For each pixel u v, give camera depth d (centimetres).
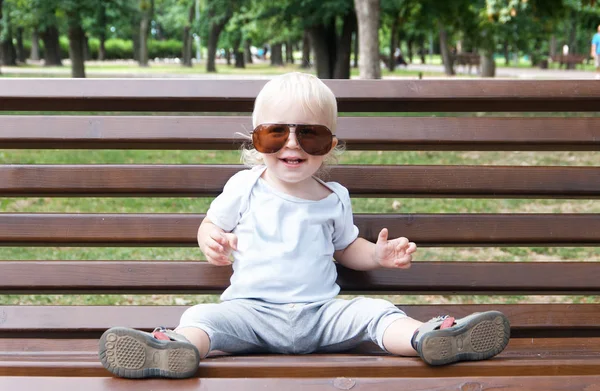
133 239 266
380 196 275
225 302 240
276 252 242
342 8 2102
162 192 269
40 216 265
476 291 270
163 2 6175
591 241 271
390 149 279
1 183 266
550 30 2133
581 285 268
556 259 570
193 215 266
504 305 267
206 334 222
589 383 198
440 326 208
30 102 268
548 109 283
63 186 267
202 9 3828
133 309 260
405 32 4700
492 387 196
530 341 259
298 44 7912
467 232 269
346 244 256
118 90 266
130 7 2977
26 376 197
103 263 263
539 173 271
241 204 247
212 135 268
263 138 237
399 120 272
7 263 263
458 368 203
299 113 236
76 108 271
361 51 1465
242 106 273
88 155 1001
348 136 270
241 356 228
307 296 241
